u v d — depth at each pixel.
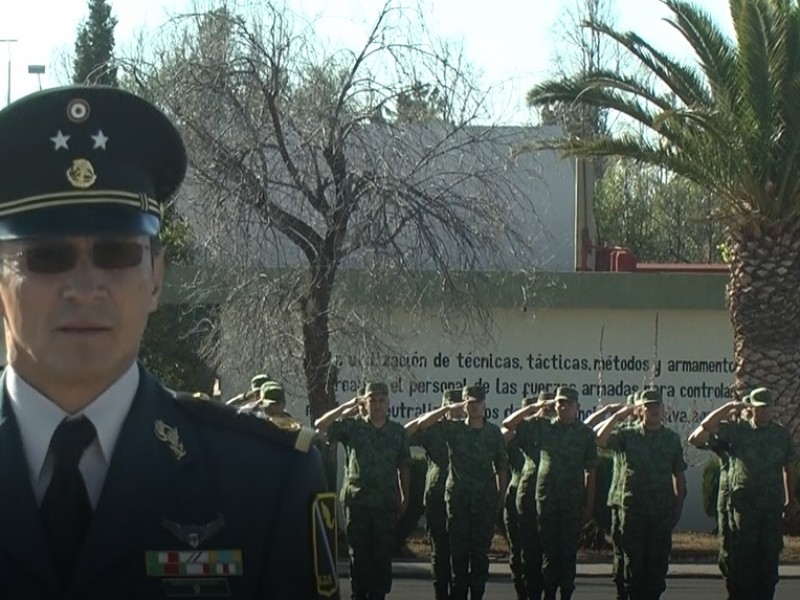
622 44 17.91
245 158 16.81
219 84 16.77
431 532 12.95
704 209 32.31
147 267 2.57
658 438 12.60
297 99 17.17
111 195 2.54
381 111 17.27
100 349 2.47
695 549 17.97
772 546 12.57
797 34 17.03
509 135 18.34
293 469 2.62
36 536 2.43
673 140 17.72
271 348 17.31
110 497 2.47
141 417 2.56
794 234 18.03
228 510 2.55
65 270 2.48
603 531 17.64
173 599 2.48
